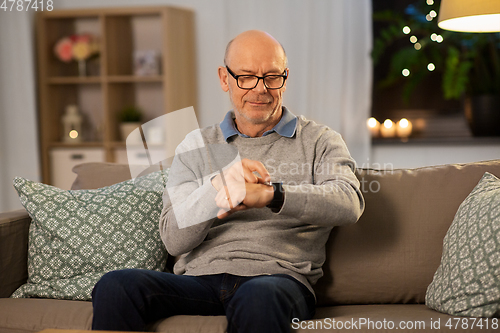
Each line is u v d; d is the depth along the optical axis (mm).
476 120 3178
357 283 1353
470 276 1112
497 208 1154
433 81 3387
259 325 991
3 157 3748
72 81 3678
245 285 1062
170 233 1239
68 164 3729
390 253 1357
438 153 3297
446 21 1722
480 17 1732
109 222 1427
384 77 3498
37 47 3830
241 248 1257
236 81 1355
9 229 1424
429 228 1361
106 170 1667
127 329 1059
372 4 3514
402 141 3309
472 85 3211
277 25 3512
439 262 1332
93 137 4004
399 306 1297
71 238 1408
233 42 1391
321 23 3383
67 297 1370
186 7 3738
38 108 3865
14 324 1206
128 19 3877
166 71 3453
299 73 3451
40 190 1470
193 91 3744
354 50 3359
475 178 1397
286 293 1077
